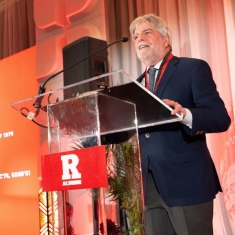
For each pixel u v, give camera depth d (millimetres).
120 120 1169
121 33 3199
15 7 4082
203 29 2715
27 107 1464
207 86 1410
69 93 1836
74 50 2635
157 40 1610
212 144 2570
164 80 1487
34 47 3639
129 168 1126
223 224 2467
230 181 2477
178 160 1369
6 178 3598
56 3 3561
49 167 1188
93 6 3305
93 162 1072
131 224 1084
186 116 1274
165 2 2957
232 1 2607
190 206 1334
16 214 3484
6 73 3744
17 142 3562
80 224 1093
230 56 2561
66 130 1263
